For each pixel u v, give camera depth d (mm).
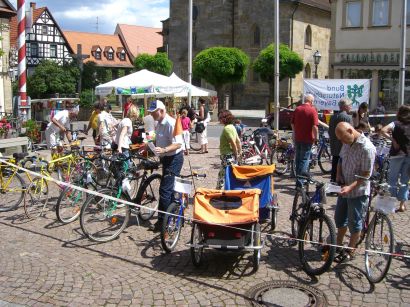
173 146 7906
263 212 8086
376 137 12484
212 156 17375
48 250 7309
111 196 7852
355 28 32812
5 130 15898
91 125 15125
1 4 33469
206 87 52875
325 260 6281
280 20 48781
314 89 18031
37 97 53250
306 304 5594
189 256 7102
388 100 32031
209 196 6820
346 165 6562
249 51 51594
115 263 6824
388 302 5652
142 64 55094
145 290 5977
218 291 5949
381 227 6152
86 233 7617
